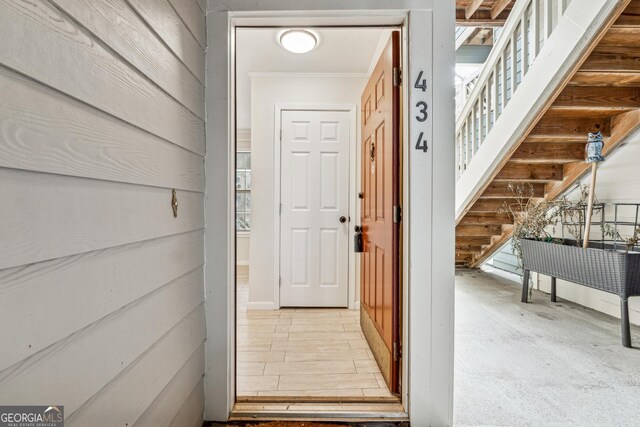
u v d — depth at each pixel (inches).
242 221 205.9
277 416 59.4
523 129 104.4
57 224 25.2
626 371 75.9
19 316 22.0
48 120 24.3
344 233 122.0
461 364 79.6
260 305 121.3
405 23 59.7
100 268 30.1
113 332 32.0
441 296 58.7
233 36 61.4
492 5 147.8
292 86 119.7
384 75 74.0
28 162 22.6
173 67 45.6
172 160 45.4
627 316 88.8
